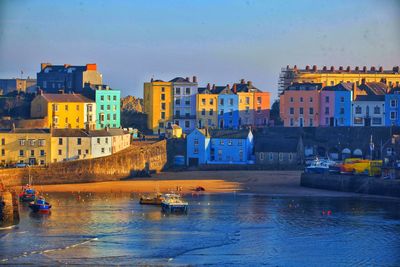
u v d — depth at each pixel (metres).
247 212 187.62
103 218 178.88
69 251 148.75
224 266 140.38
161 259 144.12
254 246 153.38
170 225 171.88
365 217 181.50
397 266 141.25
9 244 153.50
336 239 159.25
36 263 141.12
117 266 139.88
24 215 181.62
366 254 148.38
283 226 171.25
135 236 160.88
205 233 164.12
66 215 182.12
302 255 147.62
